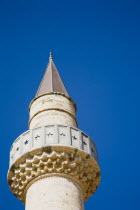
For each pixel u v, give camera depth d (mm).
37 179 18547
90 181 19656
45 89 23469
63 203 17016
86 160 19266
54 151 18547
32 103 22688
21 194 19297
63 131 19375
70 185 18219
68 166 18641
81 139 19578
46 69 26844
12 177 19406
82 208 17641
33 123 21234
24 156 18797
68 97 22891
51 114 21125
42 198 17281
